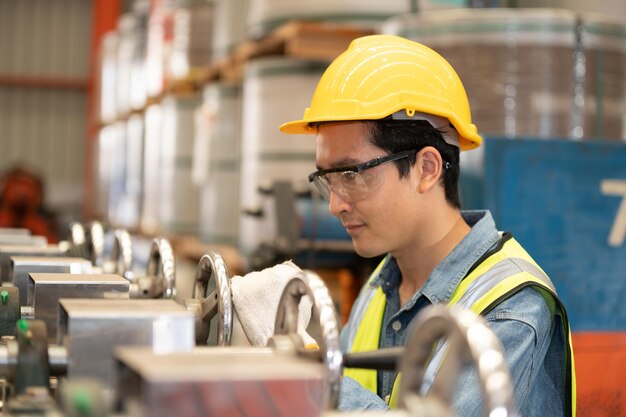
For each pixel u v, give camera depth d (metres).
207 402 0.74
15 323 1.31
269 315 1.34
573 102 2.67
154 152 5.79
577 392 2.22
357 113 1.54
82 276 1.31
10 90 10.21
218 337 1.22
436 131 1.57
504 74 2.62
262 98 3.33
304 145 3.24
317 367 0.79
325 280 3.21
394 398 1.58
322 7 3.20
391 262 1.76
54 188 10.13
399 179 1.55
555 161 2.23
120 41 7.34
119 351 0.85
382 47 1.62
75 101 10.34
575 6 2.99
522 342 1.41
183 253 4.61
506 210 2.20
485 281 1.52
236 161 4.23
